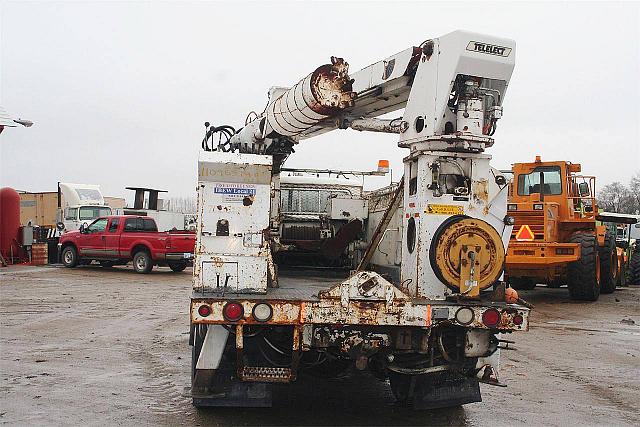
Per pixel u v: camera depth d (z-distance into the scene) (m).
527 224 14.12
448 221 4.73
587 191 15.65
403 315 4.53
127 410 5.35
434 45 5.04
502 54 4.96
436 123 4.95
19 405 5.46
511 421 5.35
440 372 5.02
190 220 33.16
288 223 8.25
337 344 4.62
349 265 7.91
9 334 9.12
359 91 6.19
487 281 4.72
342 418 5.28
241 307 4.42
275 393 6.09
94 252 21.22
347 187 9.11
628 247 20.73
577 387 6.70
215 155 4.82
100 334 9.23
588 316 12.33
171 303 13.04
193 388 4.93
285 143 7.20
